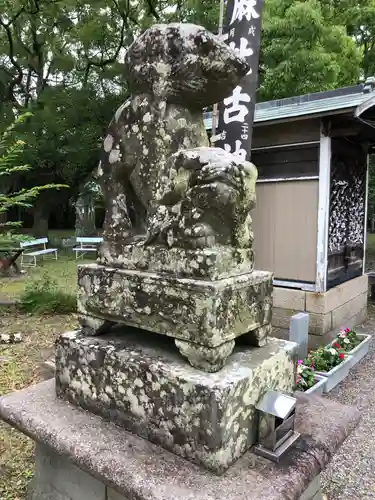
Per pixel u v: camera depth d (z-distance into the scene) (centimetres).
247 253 147
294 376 162
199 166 132
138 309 144
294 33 826
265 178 499
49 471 175
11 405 162
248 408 133
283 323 482
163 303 136
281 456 133
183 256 134
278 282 490
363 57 1120
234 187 130
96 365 152
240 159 138
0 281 832
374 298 727
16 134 1064
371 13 962
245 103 364
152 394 134
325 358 397
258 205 506
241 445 131
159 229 142
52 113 1128
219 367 131
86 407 156
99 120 1183
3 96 1297
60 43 1263
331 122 439
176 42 139
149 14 1164
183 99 148
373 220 1641
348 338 455
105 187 165
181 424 127
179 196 138
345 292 512
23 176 1334
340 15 956
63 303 617
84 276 163
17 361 415
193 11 1059
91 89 1186
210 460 122
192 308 129
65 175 1238
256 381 137
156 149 146
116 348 150
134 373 139
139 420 139
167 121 145
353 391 375
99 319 160
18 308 623
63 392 165
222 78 143
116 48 1252
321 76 828
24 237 554
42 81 1323
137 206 163
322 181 451
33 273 920
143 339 160
